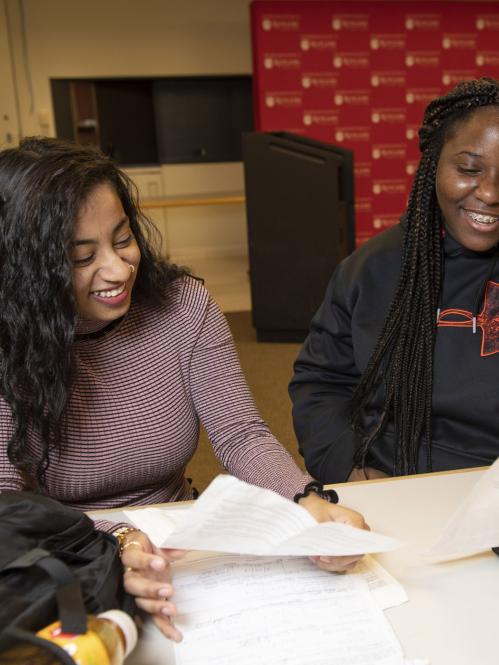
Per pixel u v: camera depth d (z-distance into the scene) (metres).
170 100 7.13
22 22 6.36
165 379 1.09
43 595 0.61
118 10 6.55
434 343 1.20
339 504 0.93
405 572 0.78
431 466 1.18
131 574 0.72
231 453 1.07
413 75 6.11
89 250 0.90
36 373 0.92
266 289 4.07
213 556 0.82
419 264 1.20
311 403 1.34
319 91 5.96
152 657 0.66
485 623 0.70
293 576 0.78
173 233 7.46
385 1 5.91
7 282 0.90
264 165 3.86
